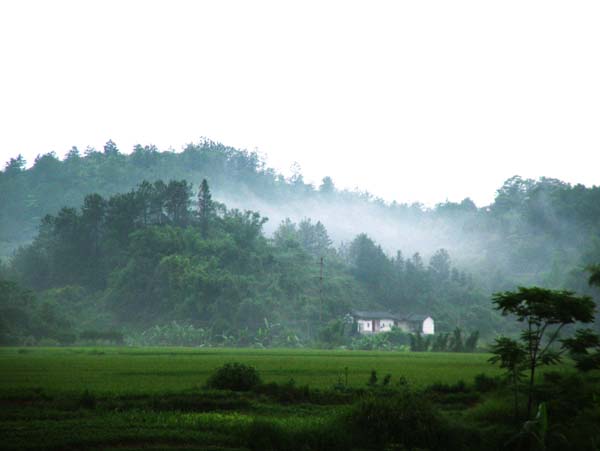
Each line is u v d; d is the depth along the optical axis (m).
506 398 26.39
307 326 136.38
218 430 21.50
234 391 29.28
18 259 168.25
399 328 130.75
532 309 23.61
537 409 24.28
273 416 24.95
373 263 177.88
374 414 21.89
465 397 29.58
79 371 39.09
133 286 144.50
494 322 151.38
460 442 21.69
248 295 140.75
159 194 175.12
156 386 30.45
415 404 22.45
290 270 165.00
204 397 27.36
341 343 120.75
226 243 161.62
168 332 120.19
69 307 138.62
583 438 21.52
